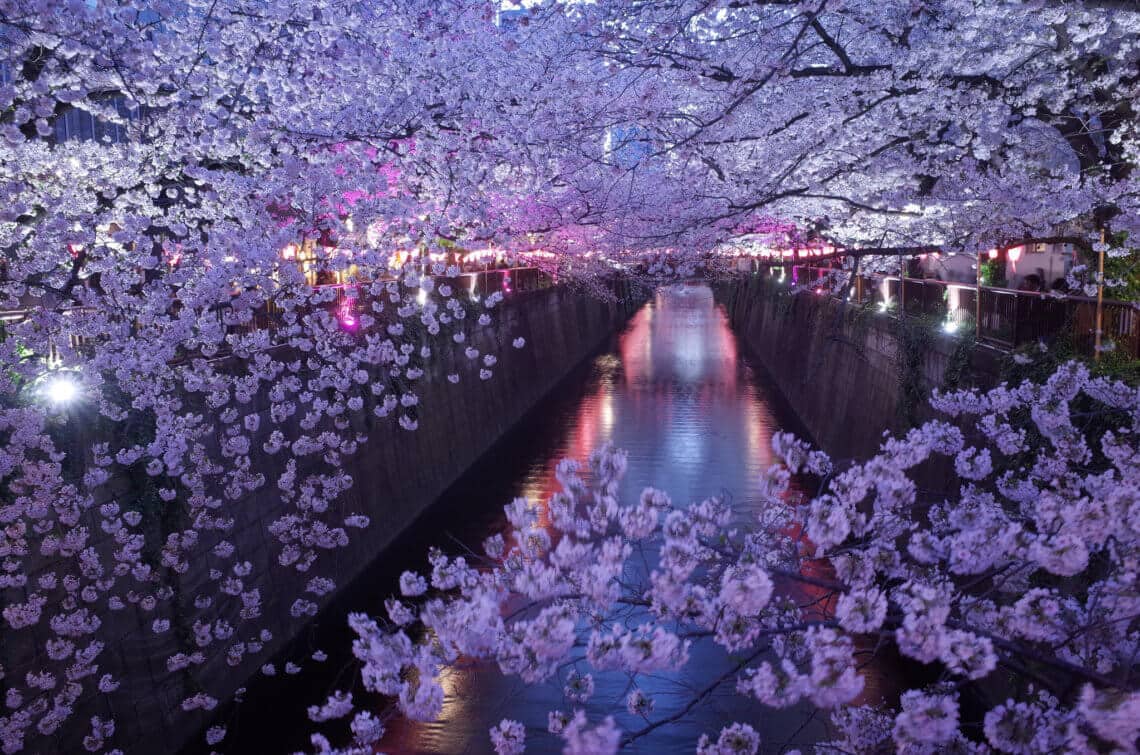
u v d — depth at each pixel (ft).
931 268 57.62
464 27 32.63
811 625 11.31
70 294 28.45
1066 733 9.89
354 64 30.99
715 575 14.74
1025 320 31.53
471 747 28.17
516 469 65.92
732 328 166.81
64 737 25.67
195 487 30.99
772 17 32.53
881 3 33.65
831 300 73.61
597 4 28.40
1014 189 32.37
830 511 11.43
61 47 25.68
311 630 38.81
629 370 115.75
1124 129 30.71
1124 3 23.94
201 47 29.01
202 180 30.30
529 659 11.98
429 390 59.11
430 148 33.47
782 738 26.40
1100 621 11.88
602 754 9.64
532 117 32.27
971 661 9.66
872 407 54.95
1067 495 14.75
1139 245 27.61
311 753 29.40
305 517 38.34
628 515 12.29
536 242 50.85
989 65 30.68
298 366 37.63
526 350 93.35
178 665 29.84
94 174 28.86
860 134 33.86
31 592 25.34
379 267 38.37
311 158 31.96
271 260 30.91
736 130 34.09
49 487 25.18
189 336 30.40
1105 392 15.71
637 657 10.19
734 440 72.74
